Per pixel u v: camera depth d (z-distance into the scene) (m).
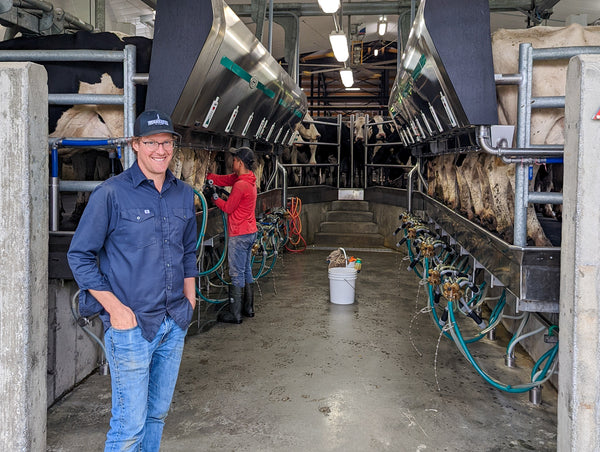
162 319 1.82
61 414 2.75
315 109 16.88
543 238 2.73
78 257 1.71
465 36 2.63
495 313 3.47
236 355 3.72
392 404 2.93
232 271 4.46
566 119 1.90
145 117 1.75
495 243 2.91
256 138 5.32
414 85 4.00
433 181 6.11
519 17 8.67
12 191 1.85
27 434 1.90
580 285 1.80
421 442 2.51
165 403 1.95
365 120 9.77
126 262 1.77
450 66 2.65
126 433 1.78
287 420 2.73
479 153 3.53
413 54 3.51
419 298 5.52
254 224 4.47
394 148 9.29
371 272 6.94
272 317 4.72
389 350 3.85
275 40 11.70
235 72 3.56
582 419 1.83
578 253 1.80
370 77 16.28
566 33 2.77
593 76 1.75
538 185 4.14
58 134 3.06
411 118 5.23
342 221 9.88
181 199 1.89
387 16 10.82
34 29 4.68
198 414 2.79
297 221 8.93
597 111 1.75
